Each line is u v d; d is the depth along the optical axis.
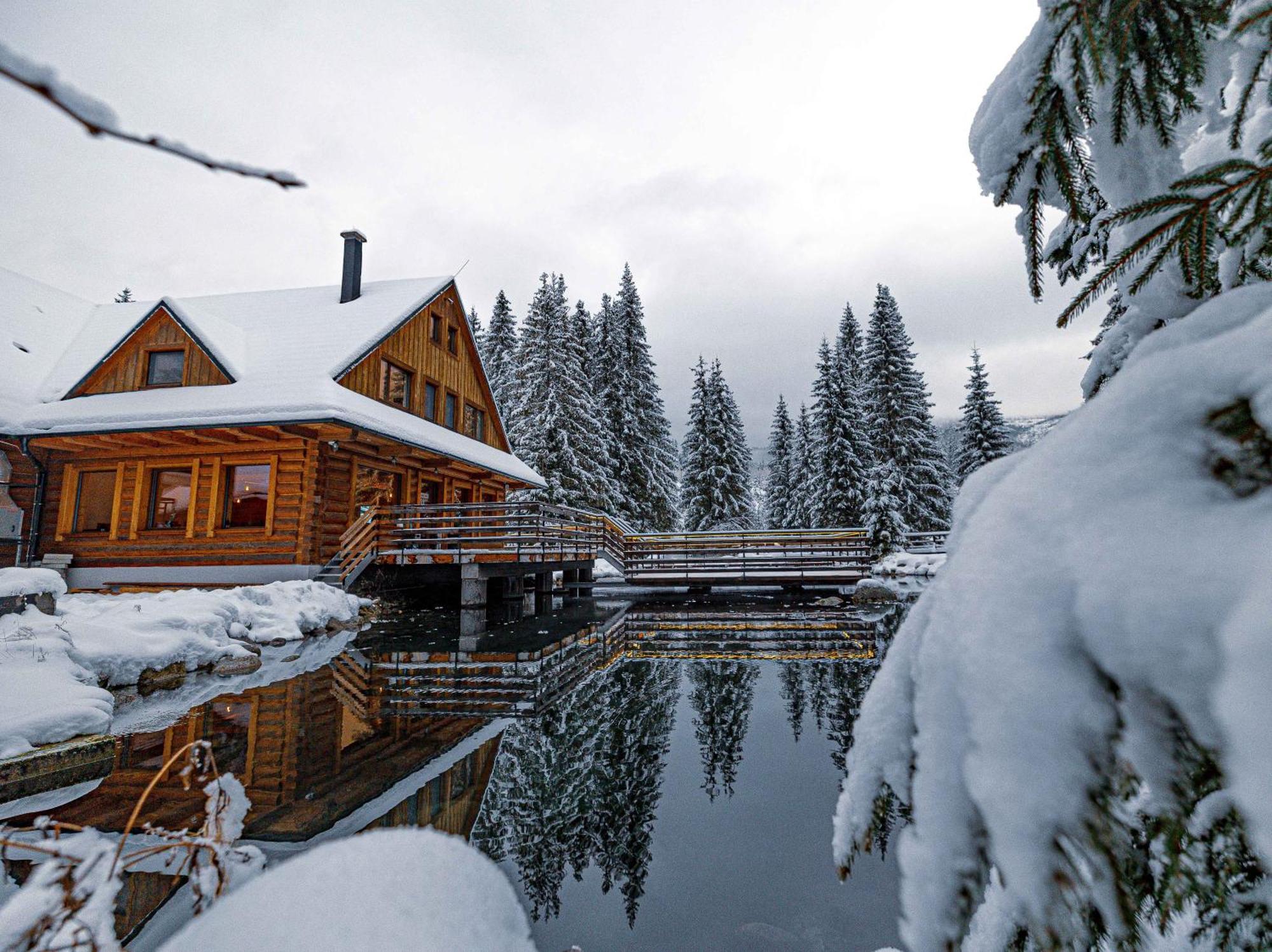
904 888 0.86
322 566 12.07
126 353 13.59
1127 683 0.68
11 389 13.59
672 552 18.75
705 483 32.44
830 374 29.59
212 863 1.60
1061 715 0.73
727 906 2.60
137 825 3.14
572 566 15.25
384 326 14.74
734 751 4.42
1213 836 1.13
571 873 2.87
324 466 12.64
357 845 0.83
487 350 36.66
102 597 7.74
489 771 3.99
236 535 12.46
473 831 3.24
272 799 3.50
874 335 27.72
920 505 26.05
